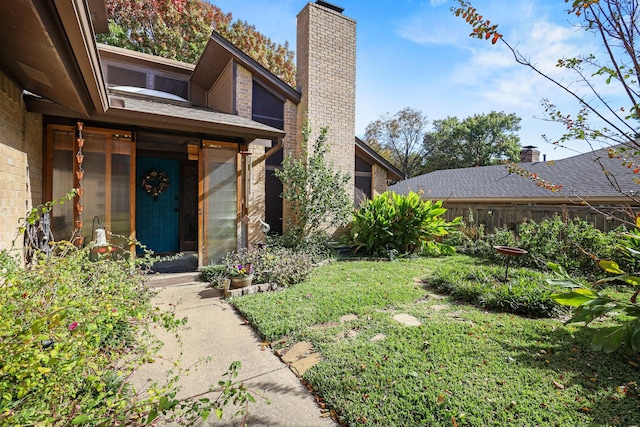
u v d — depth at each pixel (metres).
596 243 5.96
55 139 4.89
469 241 8.57
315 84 8.58
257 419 2.22
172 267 6.57
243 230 6.62
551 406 2.21
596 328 3.51
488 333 3.38
